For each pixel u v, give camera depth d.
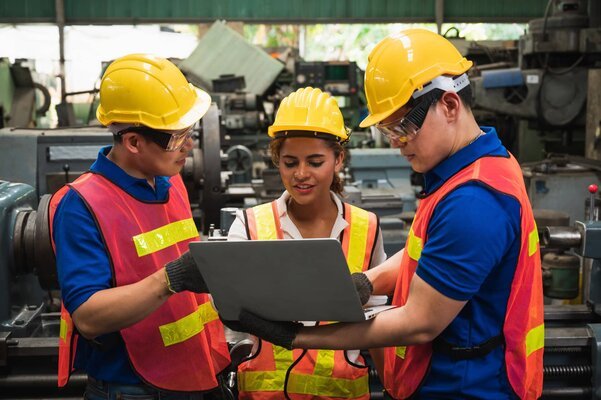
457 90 1.38
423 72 1.36
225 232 2.11
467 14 9.78
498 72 5.86
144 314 1.44
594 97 5.05
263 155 6.29
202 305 1.74
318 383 1.70
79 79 9.61
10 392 2.21
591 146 5.09
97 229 1.51
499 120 7.01
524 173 4.79
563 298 2.96
